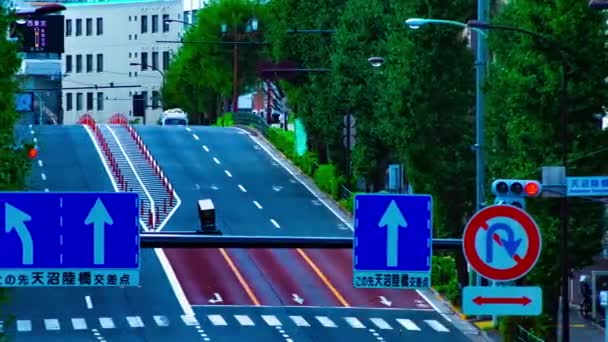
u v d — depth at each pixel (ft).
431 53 467.52
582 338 413.39
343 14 651.25
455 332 440.04
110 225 187.21
